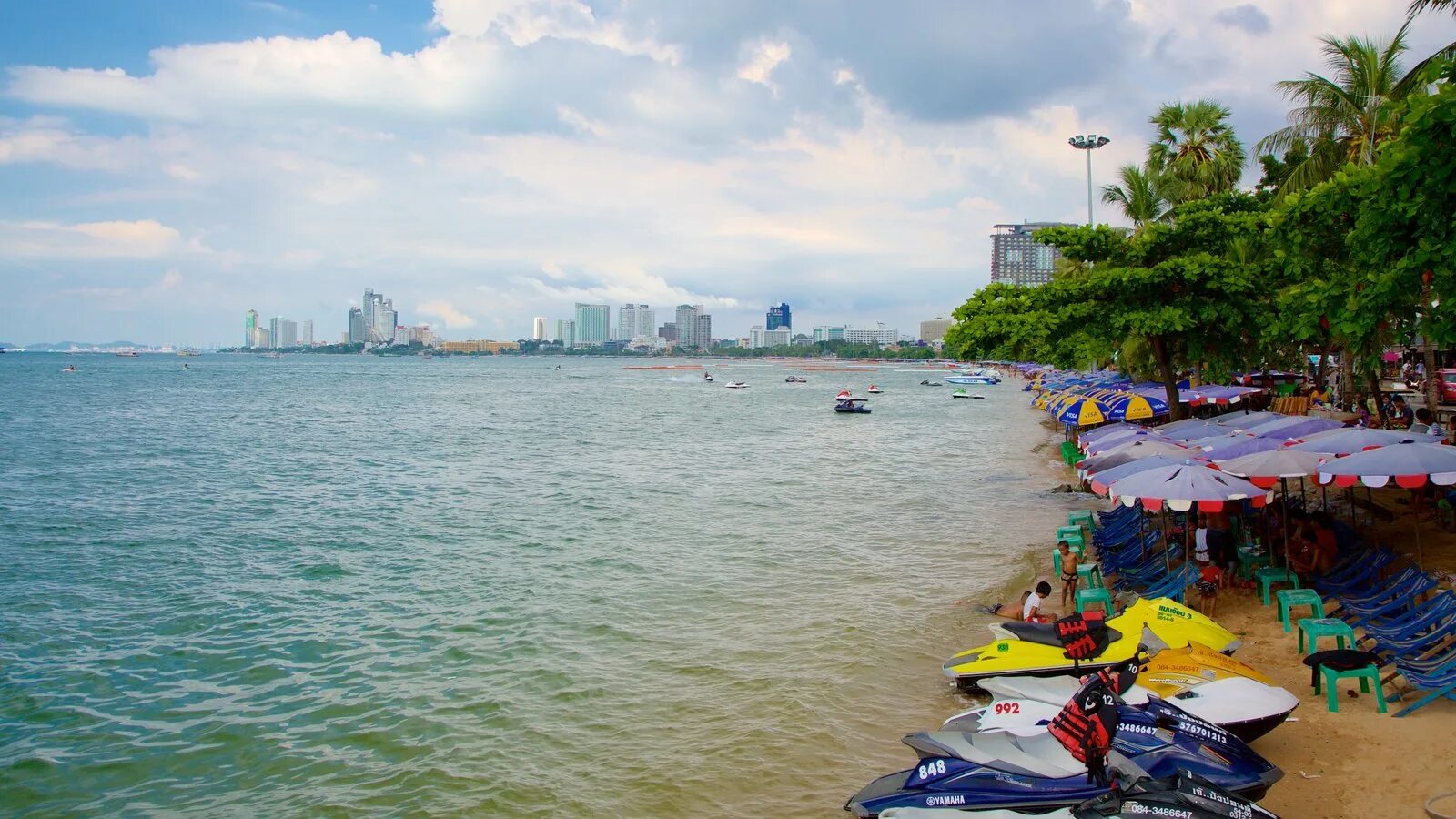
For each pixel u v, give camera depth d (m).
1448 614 10.94
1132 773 7.37
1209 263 21.84
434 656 14.45
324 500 30.42
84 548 22.94
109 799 10.10
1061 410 26.77
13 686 13.39
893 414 75.31
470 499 30.69
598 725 11.66
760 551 21.59
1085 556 18.80
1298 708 10.57
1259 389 33.50
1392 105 23.20
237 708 12.52
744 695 12.51
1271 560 15.40
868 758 10.56
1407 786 8.76
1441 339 12.88
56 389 118.12
